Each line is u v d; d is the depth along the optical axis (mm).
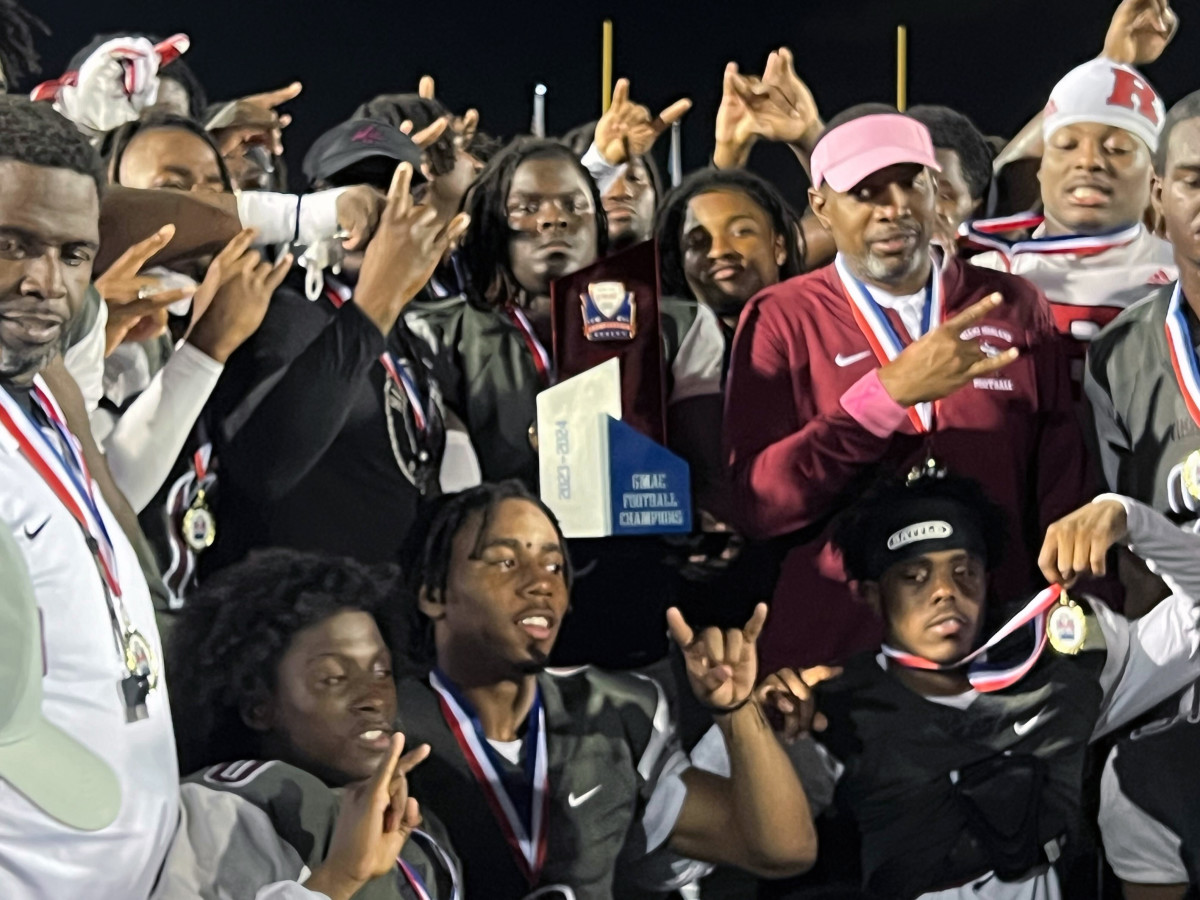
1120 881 2859
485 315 2727
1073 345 2902
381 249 2686
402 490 2676
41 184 2410
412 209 2697
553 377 2730
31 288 2400
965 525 2824
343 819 2582
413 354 2697
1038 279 2900
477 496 2691
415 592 2666
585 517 2727
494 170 2738
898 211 2822
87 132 2646
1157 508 2906
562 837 2676
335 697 2613
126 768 2334
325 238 2678
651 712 2725
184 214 2629
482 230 2738
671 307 2781
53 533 2285
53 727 2260
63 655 2275
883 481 2818
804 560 2791
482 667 2676
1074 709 2854
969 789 2807
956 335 2809
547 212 2734
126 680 2338
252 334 2648
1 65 2621
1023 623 2848
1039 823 2826
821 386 2812
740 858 2734
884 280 2834
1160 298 2926
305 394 2652
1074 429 2895
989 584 2840
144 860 2365
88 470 2488
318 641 2615
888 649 2807
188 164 2658
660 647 2738
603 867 2689
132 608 2400
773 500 2785
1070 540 2863
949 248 2873
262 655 2602
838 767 2779
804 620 2787
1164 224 2916
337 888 2559
